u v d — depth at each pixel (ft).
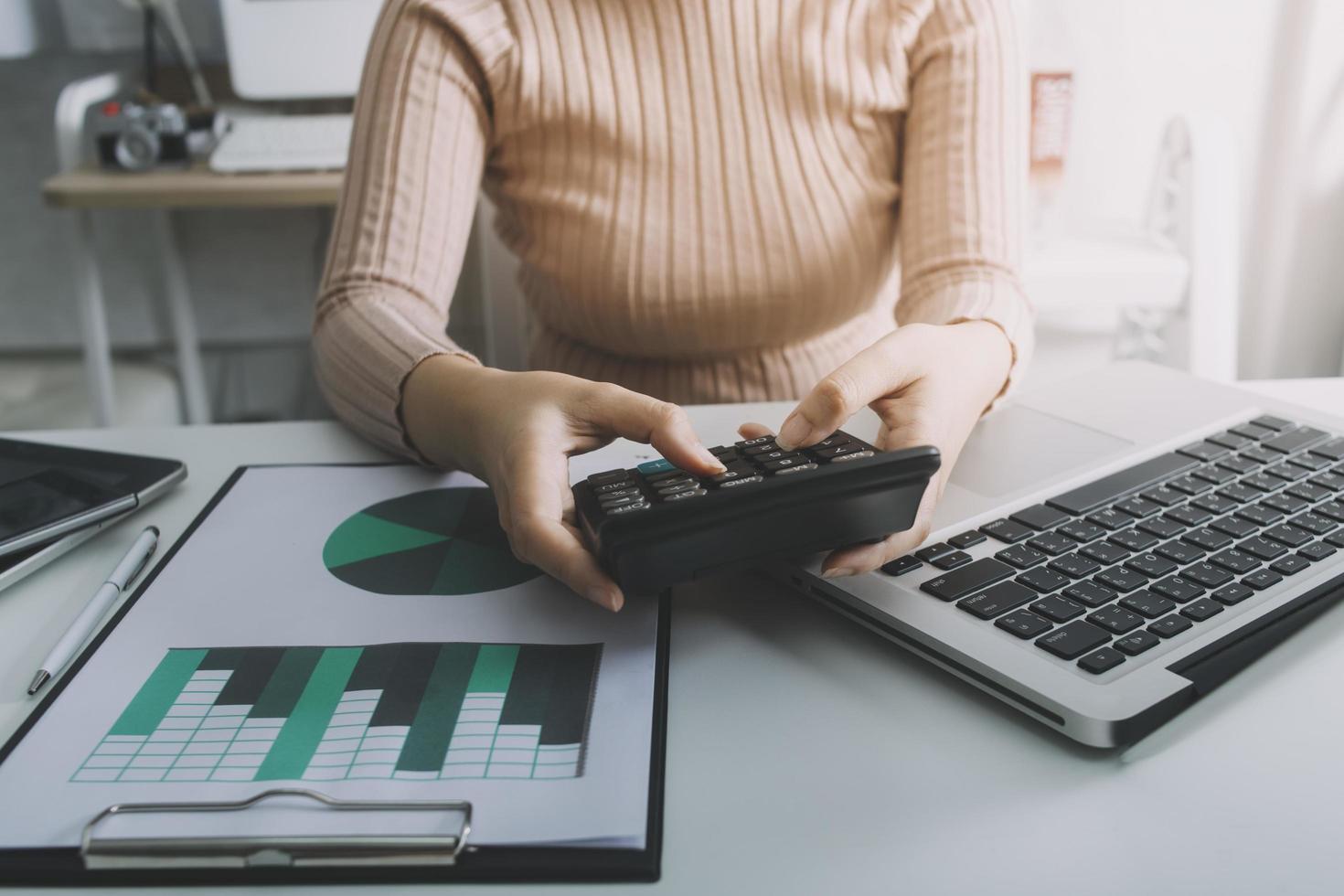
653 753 1.03
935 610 1.21
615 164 2.36
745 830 0.97
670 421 1.33
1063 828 0.96
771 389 2.60
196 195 4.34
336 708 1.10
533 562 1.25
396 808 0.94
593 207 2.37
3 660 1.26
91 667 1.18
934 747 1.08
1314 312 5.29
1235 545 1.33
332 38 4.68
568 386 1.44
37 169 5.95
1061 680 1.08
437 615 1.28
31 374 5.91
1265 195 5.23
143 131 4.57
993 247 2.11
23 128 5.86
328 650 1.21
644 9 2.27
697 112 2.34
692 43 2.29
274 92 4.76
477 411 1.51
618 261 2.39
